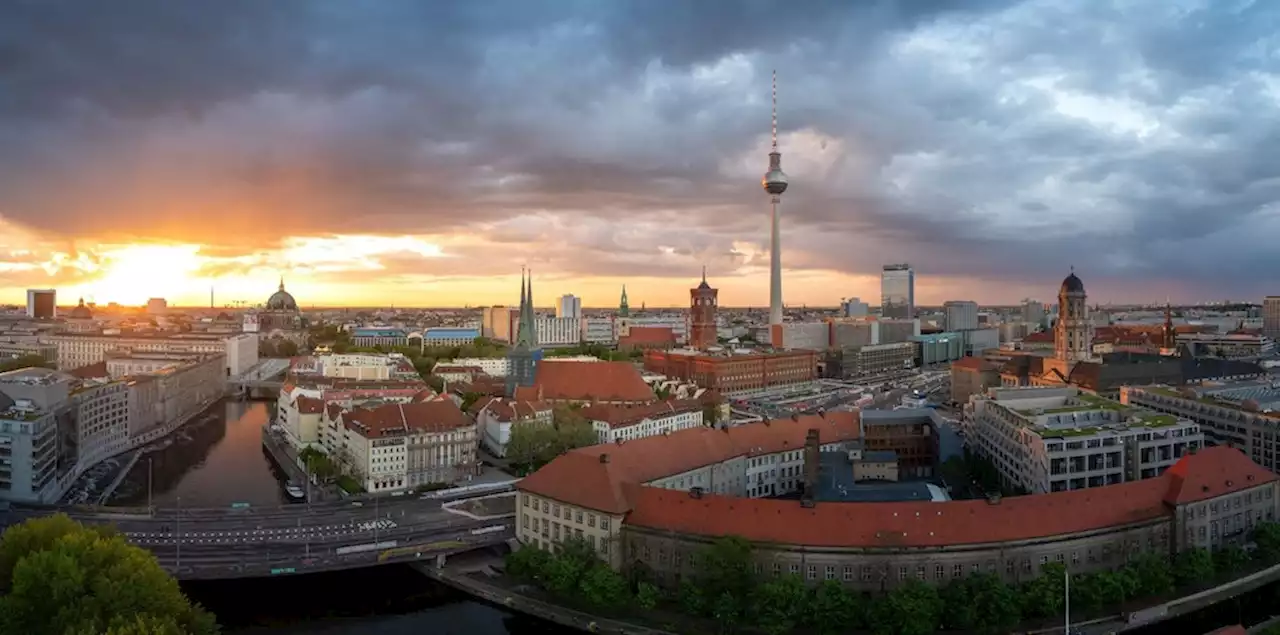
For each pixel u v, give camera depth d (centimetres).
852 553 16950
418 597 19325
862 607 16362
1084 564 17862
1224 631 13325
